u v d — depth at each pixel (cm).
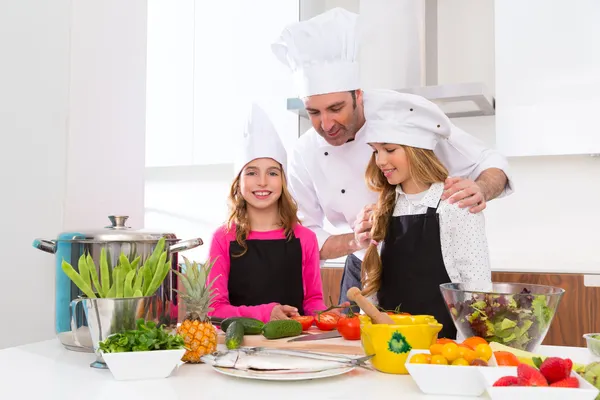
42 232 161
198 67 341
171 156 349
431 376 80
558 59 263
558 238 293
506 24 271
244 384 86
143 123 188
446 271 155
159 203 386
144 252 110
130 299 97
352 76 187
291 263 169
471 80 308
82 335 104
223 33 336
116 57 177
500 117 272
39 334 161
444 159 204
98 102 170
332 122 190
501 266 296
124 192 181
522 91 269
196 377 90
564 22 262
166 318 111
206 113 340
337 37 182
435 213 158
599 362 80
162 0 349
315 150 218
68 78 160
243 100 331
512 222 302
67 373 94
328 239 206
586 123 259
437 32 313
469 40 309
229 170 372
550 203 295
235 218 173
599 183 287
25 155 164
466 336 99
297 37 184
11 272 164
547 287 101
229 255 170
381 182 172
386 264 161
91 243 108
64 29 160
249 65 329
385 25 285
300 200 228
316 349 108
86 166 166
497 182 192
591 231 288
